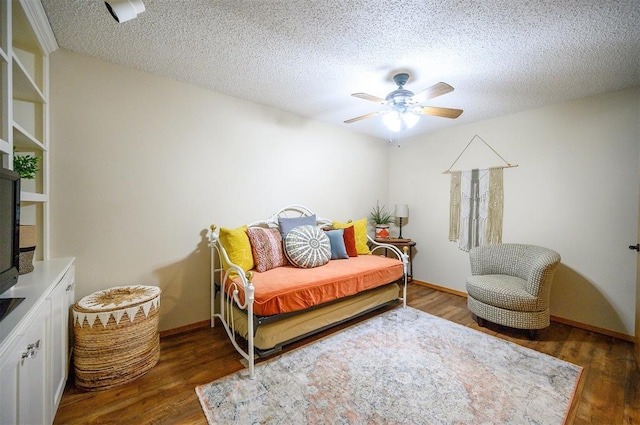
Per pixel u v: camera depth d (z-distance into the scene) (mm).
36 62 1808
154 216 2336
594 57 1969
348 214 3967
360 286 2533
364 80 2422
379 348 2197
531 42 1802
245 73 2301
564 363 2014
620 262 2488
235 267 2037
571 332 2572
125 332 1725
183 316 2498
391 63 2113
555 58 1997
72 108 1976
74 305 1732
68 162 1967
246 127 2867
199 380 1770
